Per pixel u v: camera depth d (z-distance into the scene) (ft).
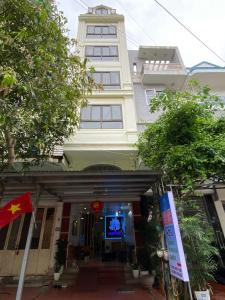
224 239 24.38
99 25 40.09
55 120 16.99
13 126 11.88
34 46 13.01
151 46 41.34
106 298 16.80
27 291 19.10
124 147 25.91
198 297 12.98
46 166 24.75
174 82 36.70
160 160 17.61
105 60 35.37
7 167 14.78
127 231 30.73
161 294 17.25
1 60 11.87
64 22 16.65
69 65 16.63
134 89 35.96
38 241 25.41
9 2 12.87
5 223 13.21
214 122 17.13
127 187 19.74
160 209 16.05
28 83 11.91
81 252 30.35
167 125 17.42
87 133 27.12
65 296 17.54
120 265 26.18
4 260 24.18
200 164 15.03
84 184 17.71
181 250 11.39
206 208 26.40
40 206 27.17
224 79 37.09
